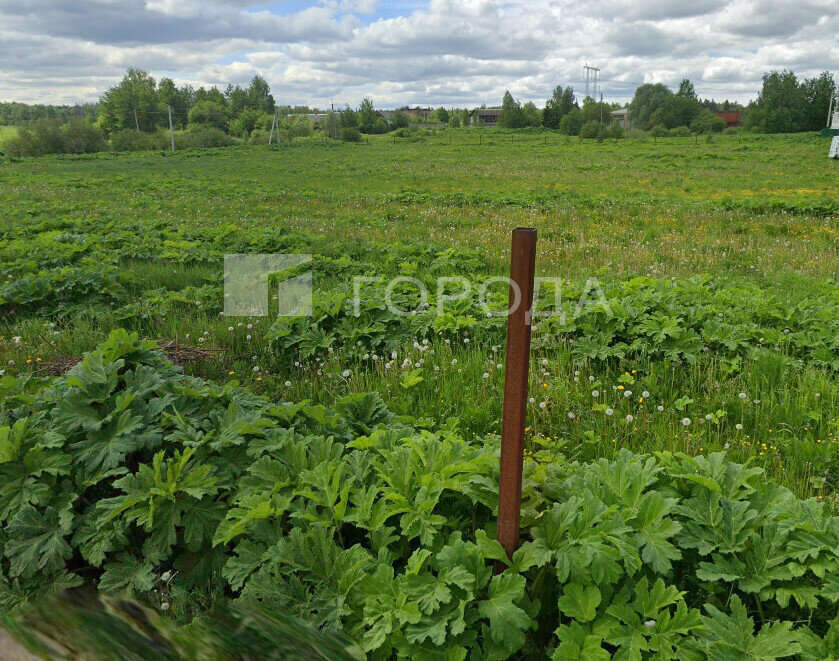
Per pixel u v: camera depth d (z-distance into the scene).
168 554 3.26
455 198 21.38
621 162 41.91
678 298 7.91
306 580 2.97
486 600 2.66
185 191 24.22
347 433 4.24
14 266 10.09
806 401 5.35
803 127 101.12
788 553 2.87
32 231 14.12
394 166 40.72
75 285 8.76
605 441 4.84
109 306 8.57
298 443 3.75
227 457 3.77
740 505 3.14
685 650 2.51
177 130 126.44
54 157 58.34
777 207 17.80
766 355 6.20
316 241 13.33
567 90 134.88
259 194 23.09
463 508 3.46
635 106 149.12
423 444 3.71
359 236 14.15
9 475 3.51
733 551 2.96
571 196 22.02
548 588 2.93
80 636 1.83
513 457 2.66
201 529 3.36
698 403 5.55
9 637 1.78
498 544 2.81
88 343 7.03
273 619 2.42
